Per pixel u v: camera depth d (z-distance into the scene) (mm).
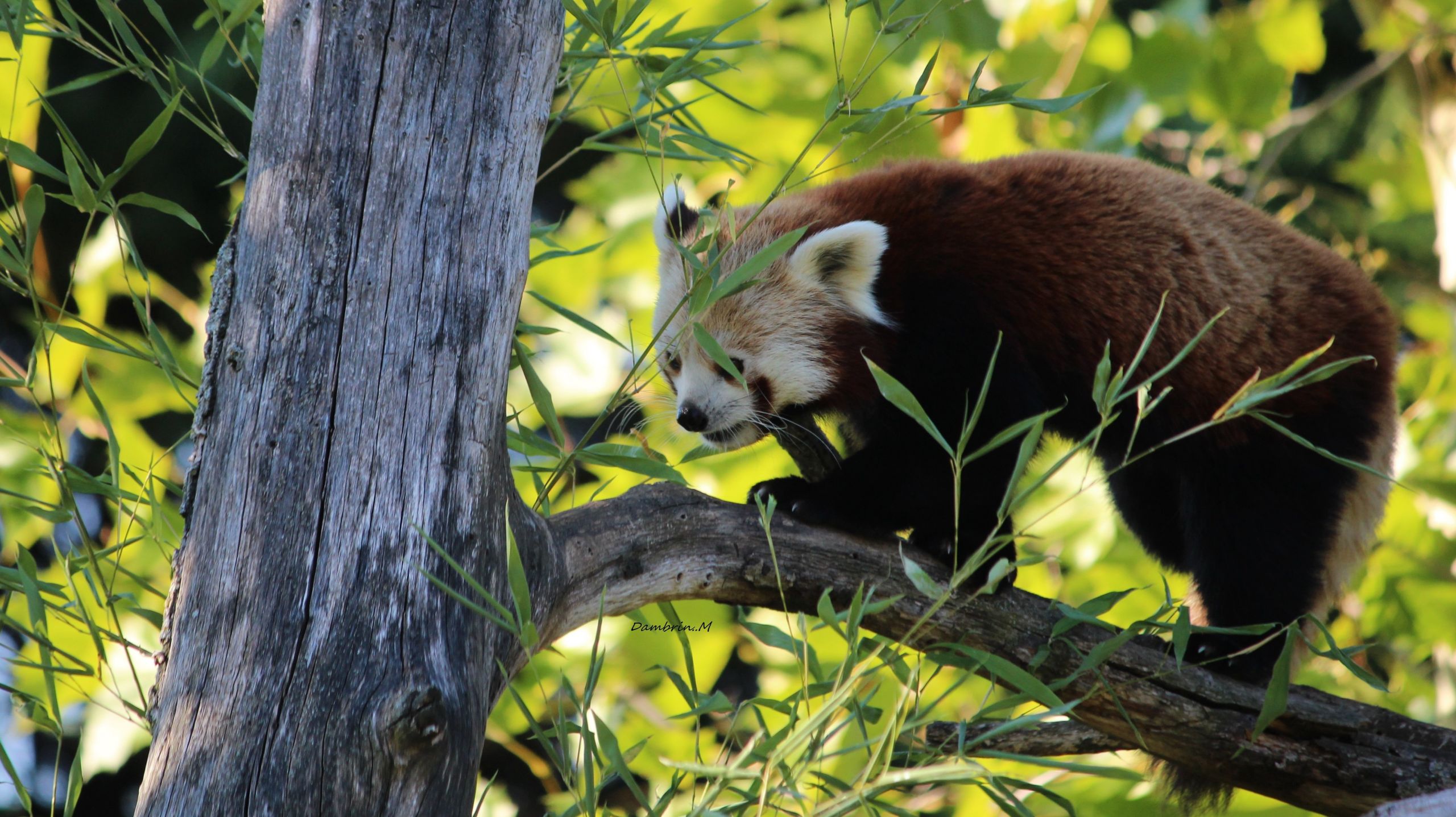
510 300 4066
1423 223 11359
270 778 3396
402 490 3779
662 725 8023
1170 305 6125
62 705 7387
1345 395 6352
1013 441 6129
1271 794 5352
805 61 9195
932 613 3959
